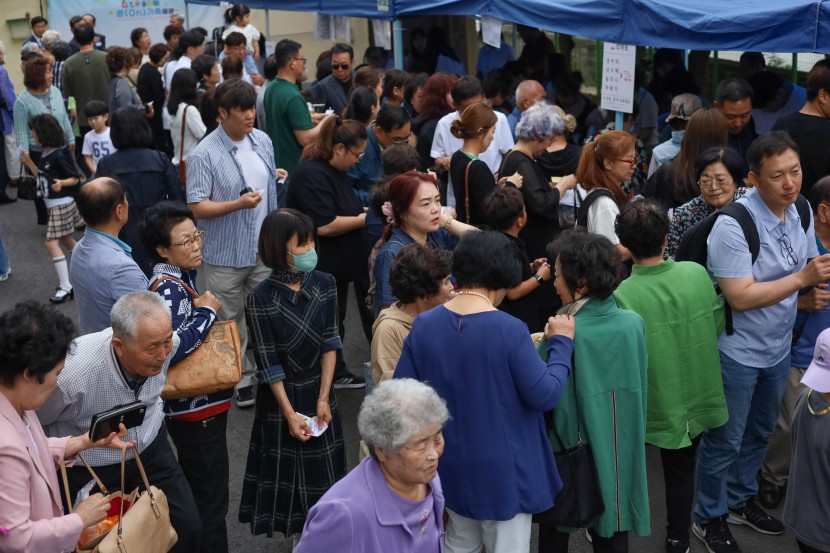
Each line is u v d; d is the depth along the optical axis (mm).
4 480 2781
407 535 2764
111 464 3584
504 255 3387
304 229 4078
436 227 4582
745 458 4699
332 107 10016
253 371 6402
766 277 4285
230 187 5879
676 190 5359
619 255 3590
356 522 2656
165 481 3752
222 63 10070
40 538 2844
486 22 7832
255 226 6047
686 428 4062
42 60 10203
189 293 4055
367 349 7285
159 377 3650
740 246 4168
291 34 15992
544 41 11117
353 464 5520
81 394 3420
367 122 7422
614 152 5031
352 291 8812
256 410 4312
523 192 5391
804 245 4363
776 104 7773
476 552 3570
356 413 6137
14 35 15797
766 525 4730
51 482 3031
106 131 9211
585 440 3637
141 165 6539
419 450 2664
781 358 4457
